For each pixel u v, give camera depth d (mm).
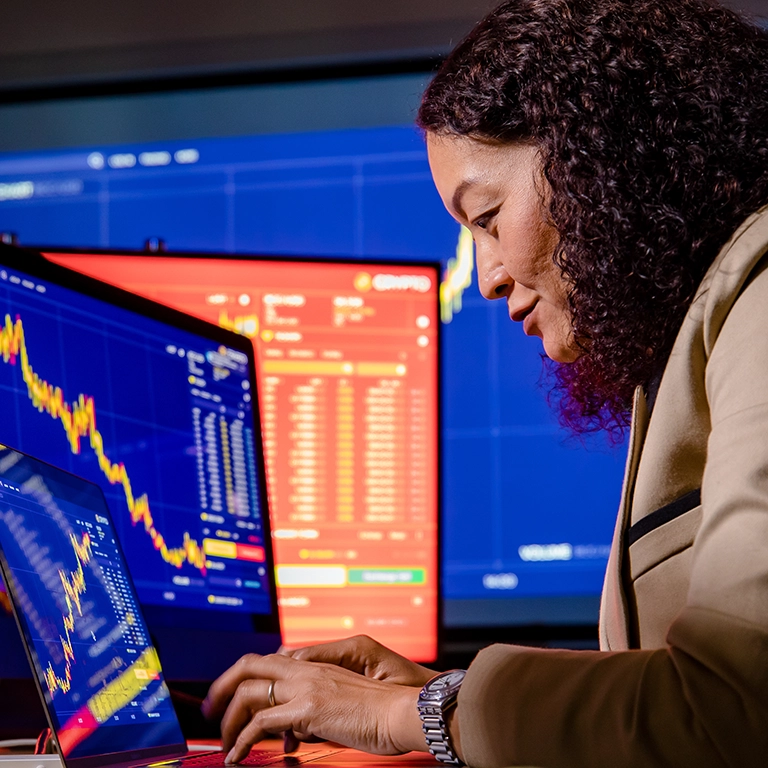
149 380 1204
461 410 2523
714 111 776
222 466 1281
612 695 595
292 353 1657
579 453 2480
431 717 698
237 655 1203
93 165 2725
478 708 649
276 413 1636
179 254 1620
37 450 1036
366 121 2688
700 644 572
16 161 2736
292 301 1669
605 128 786
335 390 1664
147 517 1146
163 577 1141
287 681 842
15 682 985
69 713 700
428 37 2713
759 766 542
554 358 943
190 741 1076
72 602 783
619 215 774
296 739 867
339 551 1618
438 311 1723
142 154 2723
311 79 2709
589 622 2420
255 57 2742
